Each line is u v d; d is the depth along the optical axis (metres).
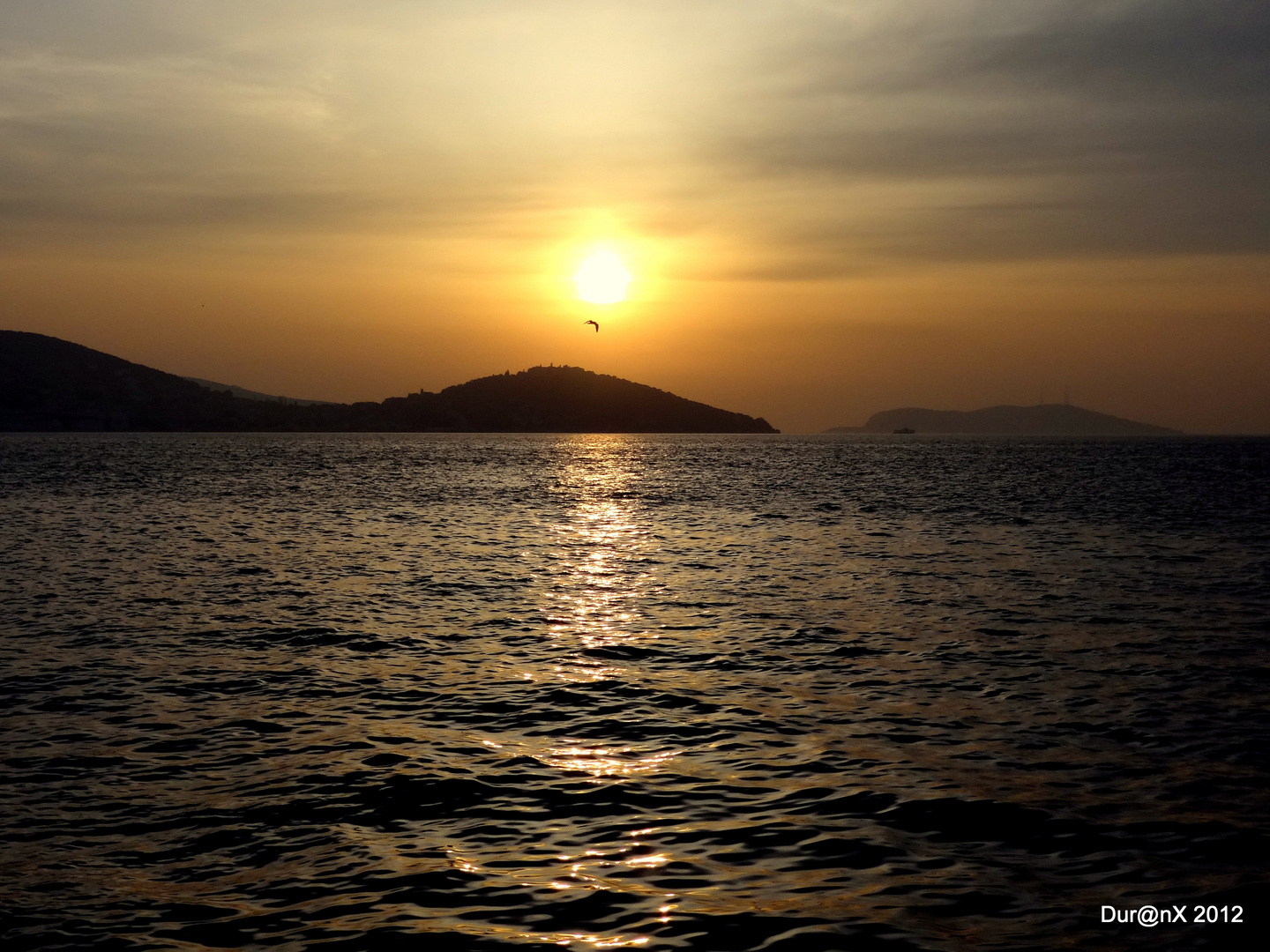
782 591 34.19
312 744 16.88
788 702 19.72
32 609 29.64
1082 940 10.39
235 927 10.70
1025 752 16.42
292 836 13.07
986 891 11.45
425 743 16.98
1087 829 13.13
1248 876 11.76
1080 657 23.66
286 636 26.08
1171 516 64.38
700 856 12.42
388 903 11.22
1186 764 15.74
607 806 14.09
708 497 85.62
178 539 49.97
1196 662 23.02
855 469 147.38
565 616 29.20
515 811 13.91
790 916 10.88
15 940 10.43
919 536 52.78
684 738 17.33
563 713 18.91
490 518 64.38
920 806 13.99
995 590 34.22
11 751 16.36
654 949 10.20
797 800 14.25
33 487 88.44
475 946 10.29
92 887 11.62
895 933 10.52
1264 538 50.72
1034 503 75.81
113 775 15.30
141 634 26.16
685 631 27.00
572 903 11.20
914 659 23.48
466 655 23.97
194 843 12.84
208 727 17.80
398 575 37.81
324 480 108.12
